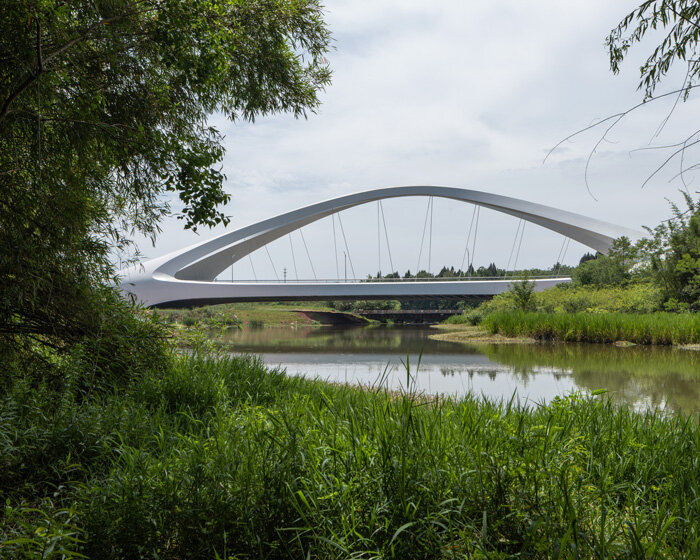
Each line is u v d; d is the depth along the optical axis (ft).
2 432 8.52
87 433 9.70
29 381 13.25
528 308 81.66
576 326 57.26
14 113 11.06
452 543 6.07
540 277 140.77
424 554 6.15
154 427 10.61
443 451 7.71
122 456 8.75
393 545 5.94
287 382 18.86
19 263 11.60
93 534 6.40
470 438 8.45
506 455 7.63
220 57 14.26
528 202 128.26
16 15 9.25
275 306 211.41
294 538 6.19
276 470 7.18
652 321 52.44
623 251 89.66
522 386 27.50
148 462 8.23
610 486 8.17
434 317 156.35
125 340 15.46
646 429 11.80
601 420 12.18
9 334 13.62
